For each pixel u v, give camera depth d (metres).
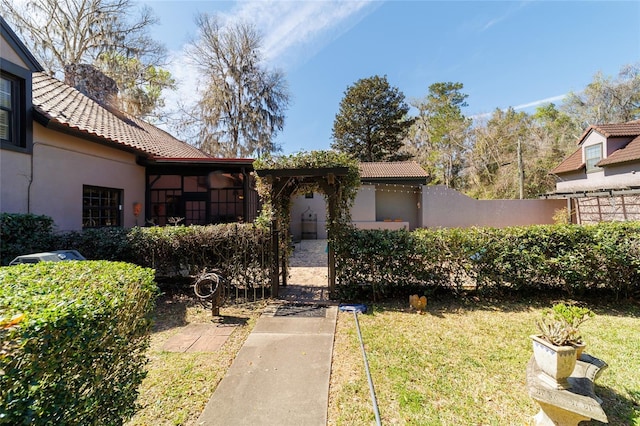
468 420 2.29
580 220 12.82
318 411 2.41
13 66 5.65
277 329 4.02
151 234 5.45
